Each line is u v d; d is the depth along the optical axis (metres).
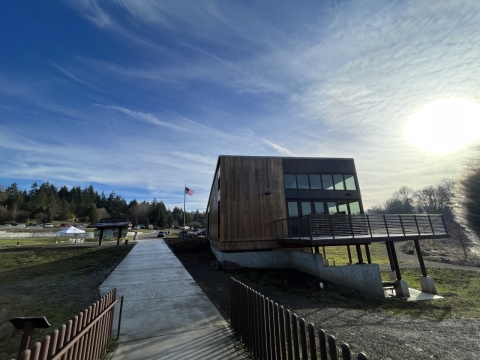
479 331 5.76
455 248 23.91
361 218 13.28
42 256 15.99
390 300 10.11
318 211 15.43
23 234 43.81
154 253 17.98
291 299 8.62
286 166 15.79
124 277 9.94
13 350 4.16
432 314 7.90
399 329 5.80
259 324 3.58
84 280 9.66
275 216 14.86
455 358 4.14
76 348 2.62
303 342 2.70
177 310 5.96
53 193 89.31
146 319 5.34
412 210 53.12
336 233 13.25
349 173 16.47
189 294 7.45
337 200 15.84
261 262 13.99
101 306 3.59
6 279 10.02
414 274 15.84
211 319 5.35
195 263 14.87
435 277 14.98
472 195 3.49
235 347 4.03
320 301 8.71
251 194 14.91
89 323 2.97
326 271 11.47
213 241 18.91
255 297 3.78
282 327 3.10
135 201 108.88
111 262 14.01
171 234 57.56
